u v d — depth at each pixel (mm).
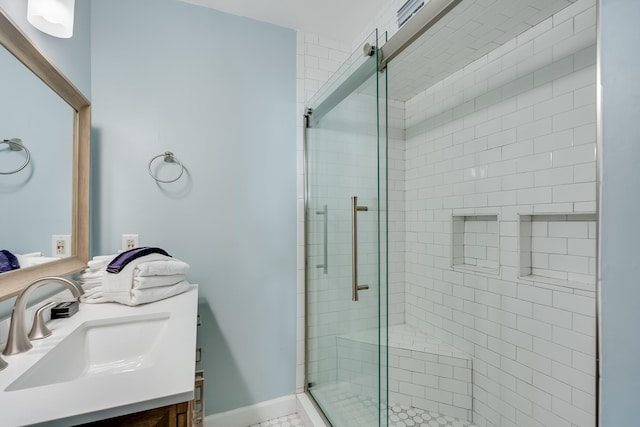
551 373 1385
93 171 1444
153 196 1548
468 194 1928
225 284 1703
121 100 1491
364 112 1284
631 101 468
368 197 1253
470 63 1893
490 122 1771
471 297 1860
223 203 1697
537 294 1461
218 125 1685
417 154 2408
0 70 834
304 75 1900
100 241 1451
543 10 1388
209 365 1668
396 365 1925
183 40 1614
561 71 1391
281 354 1832
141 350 999
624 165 475
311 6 1686
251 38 1769
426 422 1752
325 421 1615
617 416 478
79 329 911
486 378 1715
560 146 1394
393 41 1177
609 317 488
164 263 1197
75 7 1287
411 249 2455
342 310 1479
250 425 1722
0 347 770
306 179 1900
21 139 932
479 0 1313
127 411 566
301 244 1888
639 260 458
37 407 542
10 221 875
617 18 489
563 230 1468
